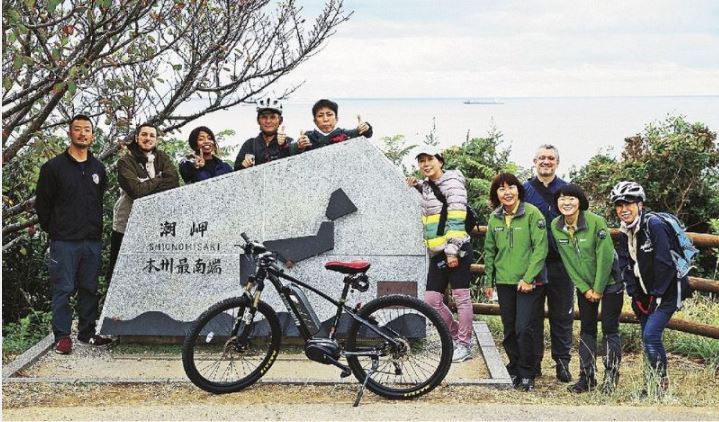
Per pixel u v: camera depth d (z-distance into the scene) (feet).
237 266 24.88
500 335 28.25
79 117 24.11
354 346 20.20
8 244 27.81
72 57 22.74
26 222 26.61
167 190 25.16
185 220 24.95
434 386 20.16
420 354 23.86
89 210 24.48
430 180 23.75
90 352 24.72
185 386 21.58
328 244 24.73
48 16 23.16
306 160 25.02
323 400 20.30
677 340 26.76
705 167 40.14
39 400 20.34
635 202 20.26
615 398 20.99
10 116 24.73
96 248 24.88
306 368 23.16
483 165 37.37
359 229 24.85
